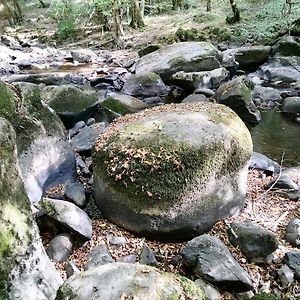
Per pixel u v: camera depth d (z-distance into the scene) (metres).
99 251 2.70
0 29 13.33
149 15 13.26
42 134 3.36
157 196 2.79
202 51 7.63
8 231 1.93
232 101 5.72
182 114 3.31
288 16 8.80
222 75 7.04
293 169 4.05
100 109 5.59
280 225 3.05
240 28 9.31
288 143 5.09
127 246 2.80
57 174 3.50
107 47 10.38
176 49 7.91
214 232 2.89
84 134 4.66
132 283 1.88
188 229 2.82
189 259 2.53
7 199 1.94
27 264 2.00
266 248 2.62
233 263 2.48
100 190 3.06
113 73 7.89
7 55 9.55
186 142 2.90
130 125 3.26
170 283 1.96
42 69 8.58
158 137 3.00
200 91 6.53
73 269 2.52
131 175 2.87
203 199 2.84
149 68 7.55
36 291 2.00
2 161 1.93
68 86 5.39
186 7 13.10
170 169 2.81
